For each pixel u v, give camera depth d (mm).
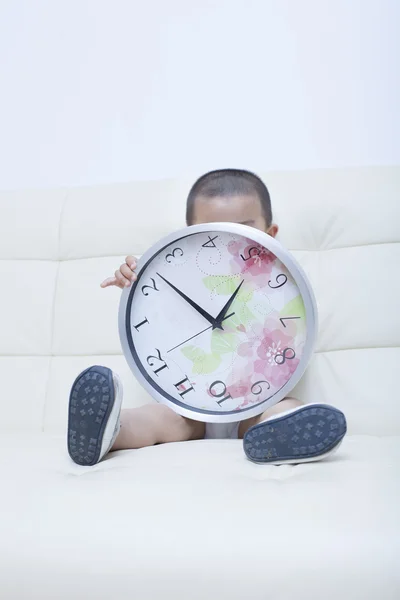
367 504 565
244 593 504
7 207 1332
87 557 536
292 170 1303
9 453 812
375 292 1122
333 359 1119
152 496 607
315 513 552
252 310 942
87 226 1271
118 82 1491
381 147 1394
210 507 576
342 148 1407
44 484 661
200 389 954
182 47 1472
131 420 895
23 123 1520
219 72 1457
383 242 1153
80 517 572
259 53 1442
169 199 1259
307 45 1424
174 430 971
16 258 1290
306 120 1420
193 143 1460
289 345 927
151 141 1475
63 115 1507
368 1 1403
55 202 1321
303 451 706
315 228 1192
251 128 1441
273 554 513
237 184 1071
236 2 1454
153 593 516
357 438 900
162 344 966
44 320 1240
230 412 938
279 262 932
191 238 958
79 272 1254
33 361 1223
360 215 1171
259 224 1075
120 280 971
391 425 1040
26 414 1178
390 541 510
